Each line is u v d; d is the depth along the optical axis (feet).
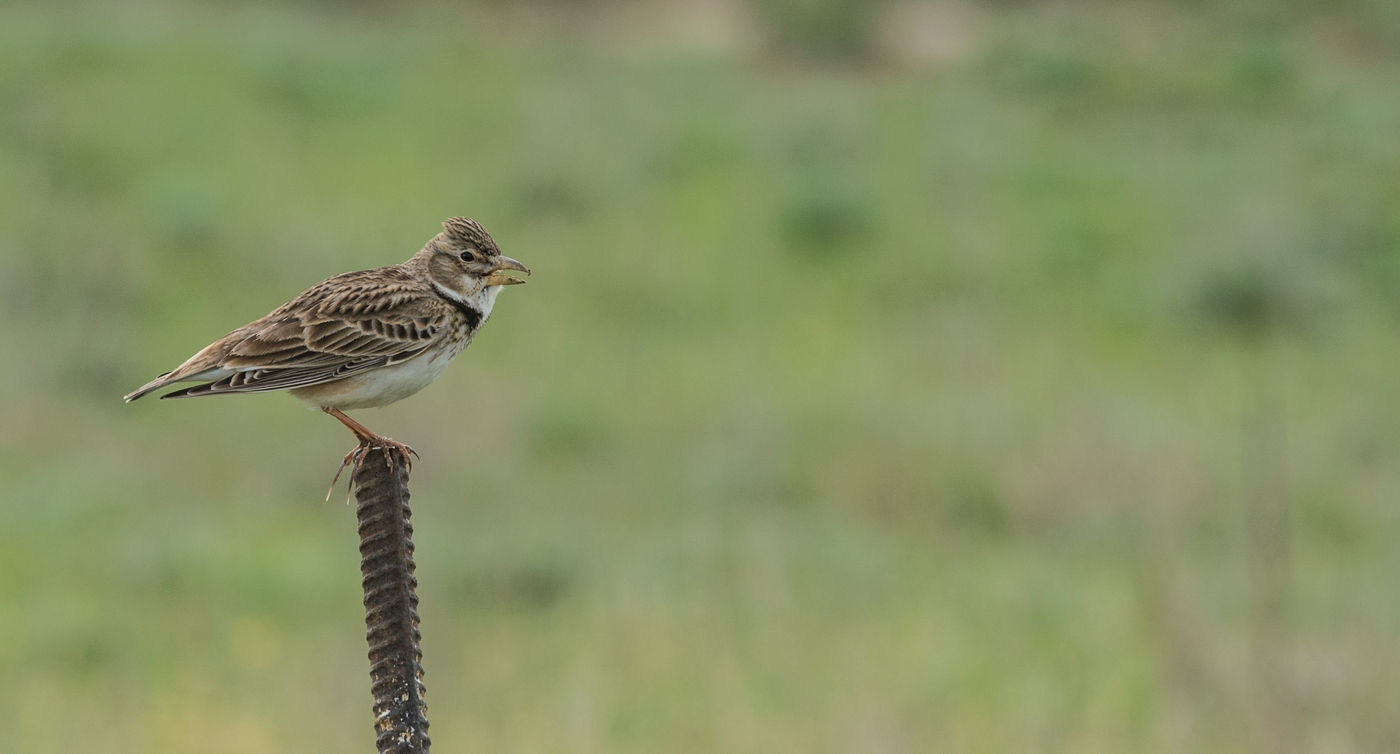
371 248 72.38
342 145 83.05
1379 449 54.54
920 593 43.45
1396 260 71.26
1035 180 79.15
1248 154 83.10
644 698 35.47
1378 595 41.65
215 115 84.07
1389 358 63.26
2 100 82.99
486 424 56.59
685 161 80.89
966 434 54.44
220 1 104.99
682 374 62.44
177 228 70.49
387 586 15.89
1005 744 33.17
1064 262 71.51
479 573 42.73
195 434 56.59
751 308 68.33
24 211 72.79
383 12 107.76
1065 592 42.65
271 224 73.87
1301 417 57.47
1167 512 48.03
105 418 57.47
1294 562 45.29
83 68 87.30
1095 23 103.09
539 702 35.32
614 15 111.86
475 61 96.68
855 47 101.81
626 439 56.59
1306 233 70.54
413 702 15.84
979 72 96.37
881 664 37.58
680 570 44.11
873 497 50.90
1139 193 78.07
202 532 47.16
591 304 68.23
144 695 36.86
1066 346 64.44
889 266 71.41
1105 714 34.76
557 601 42.32
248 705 36.52
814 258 72.02
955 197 77.20
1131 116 90.22
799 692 35.76
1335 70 99.04
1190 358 63.67
